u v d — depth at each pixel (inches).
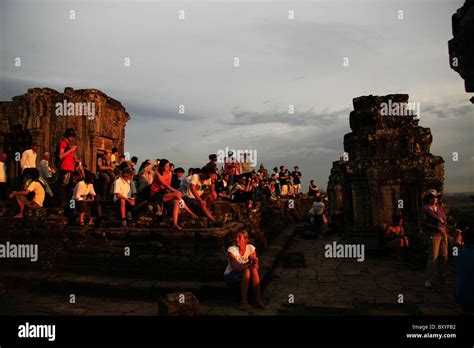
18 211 346.3
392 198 433.1
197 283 242.1
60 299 247.1
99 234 284.2
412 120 453.1
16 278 278.1
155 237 267.1
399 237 390.0
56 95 567.2
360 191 446.0
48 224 302.4
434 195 286.7
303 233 626.2
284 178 858.8
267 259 351.3
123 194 326.0
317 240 596.4
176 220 268.1
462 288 184.2
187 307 191.6
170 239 259.3
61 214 325.4
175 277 252.4
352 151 482.9
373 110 454.0
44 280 268.7
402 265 366.0
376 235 428.1
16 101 579.8
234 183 557.0
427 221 282.5
